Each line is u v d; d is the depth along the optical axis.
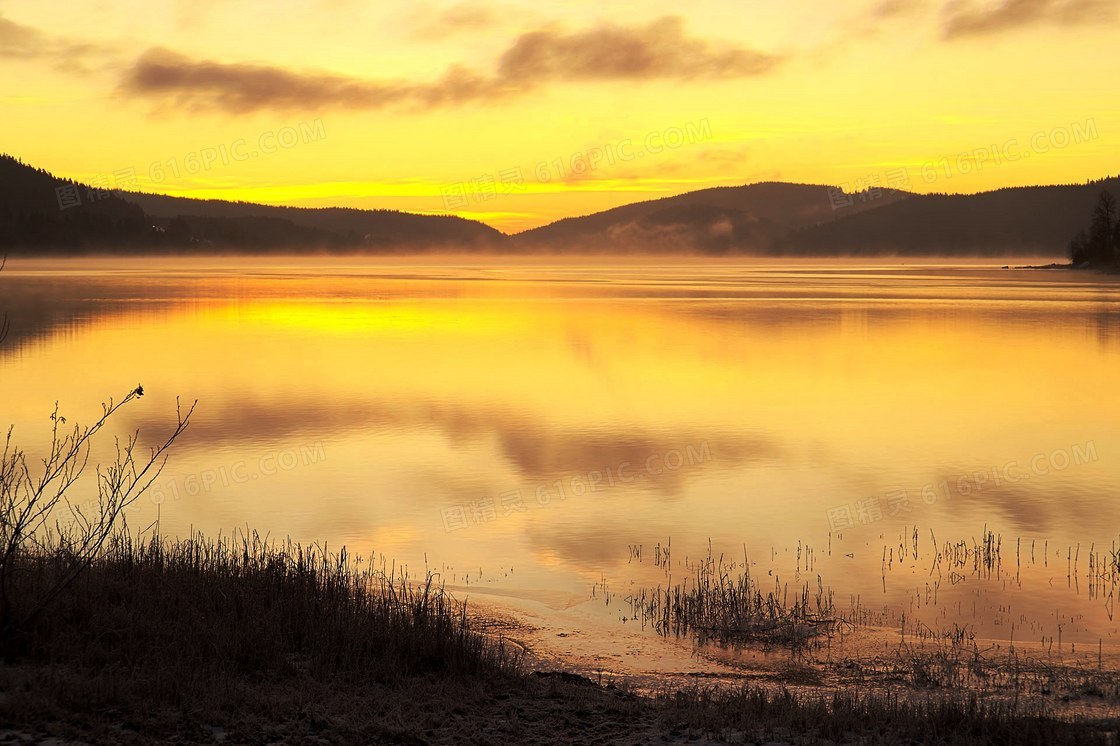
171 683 9.73
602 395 44.28
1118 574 18.17
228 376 49.53
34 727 8.44
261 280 177.50
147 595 12.13
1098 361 57.38
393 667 11.19
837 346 65.50
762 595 16.95
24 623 10.68
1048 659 13.78
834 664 13.55
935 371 53.06
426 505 23.92
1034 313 95.12
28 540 16.67
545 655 13.73
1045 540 20.81
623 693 11.62
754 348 64.44
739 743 9.49
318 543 20.11
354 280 184.50
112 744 8.33
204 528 21.16
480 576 18.00
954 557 19.44
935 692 12.27
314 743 8.87
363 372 51.50
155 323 79.94
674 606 16.11
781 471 28.50
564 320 87.38
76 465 26.78
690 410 40.34
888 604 16.45
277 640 11.35
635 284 172.50
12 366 52.19
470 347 64.44
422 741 9.12
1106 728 10.29
